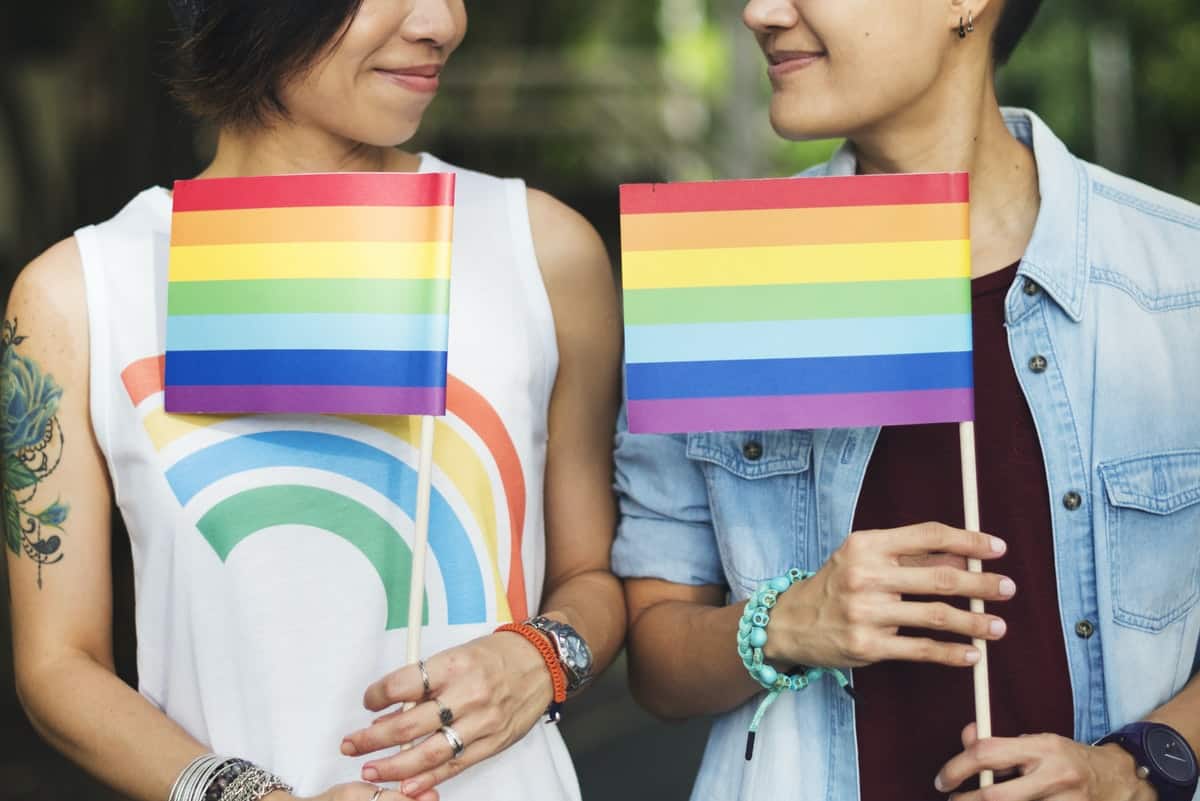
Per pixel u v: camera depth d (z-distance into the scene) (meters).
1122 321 2.71
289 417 2.68
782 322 2.57
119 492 2.69
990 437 2.72
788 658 2.60
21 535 2.70
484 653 2.54
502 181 2.94
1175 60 18.00
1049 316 2.71
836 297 2.57
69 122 9.85
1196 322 2.75
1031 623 2.69
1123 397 2.69
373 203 2.54
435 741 2.46
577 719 8.59
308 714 2.63
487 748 2.53
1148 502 2.68
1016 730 2.68
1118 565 2.68
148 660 2.71
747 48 15.68
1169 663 2.71
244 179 2.58
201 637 2.64
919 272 2.56
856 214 2.56
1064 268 2.70
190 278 2.60
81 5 9.48
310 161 2.80
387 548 2.69
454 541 2.72
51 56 9.93
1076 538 2.68
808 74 2.68
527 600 2.81
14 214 10.31
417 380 2.52
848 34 2.60
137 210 2.78
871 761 2.74
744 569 2.84
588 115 16.38
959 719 2.70
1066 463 2.68
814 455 2.80
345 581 2.67
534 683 2.60
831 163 2.92
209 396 2.59
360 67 2.64
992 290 2.75
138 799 2.59
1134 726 2.58
